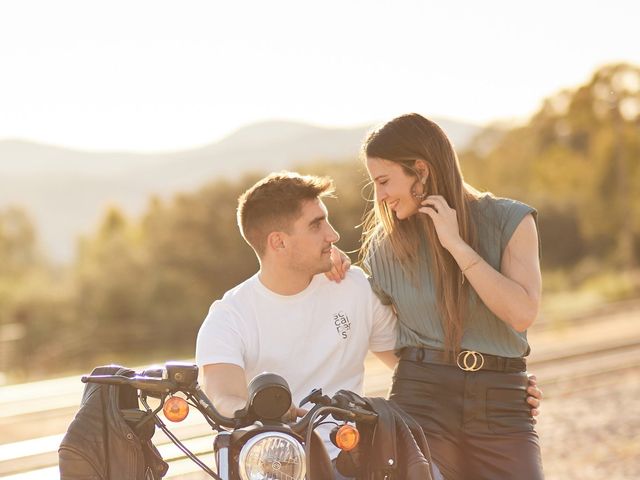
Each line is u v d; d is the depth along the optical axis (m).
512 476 3.88
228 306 3.87
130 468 3.00
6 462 7.78
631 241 47.22
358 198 35.56
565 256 48.41
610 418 10.31
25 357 28.72
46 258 102.00
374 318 4.14
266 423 2.84
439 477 3.26
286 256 3.79
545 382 12.92
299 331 3.91
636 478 7.76
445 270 3.91
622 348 16.56
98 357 28.69
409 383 4.06
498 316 3.83
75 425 3.04
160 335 30.95
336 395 3.06
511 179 54.22
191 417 9.84
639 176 48.44
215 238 36.31
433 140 3.95
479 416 3.92
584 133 51.88
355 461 3.12
